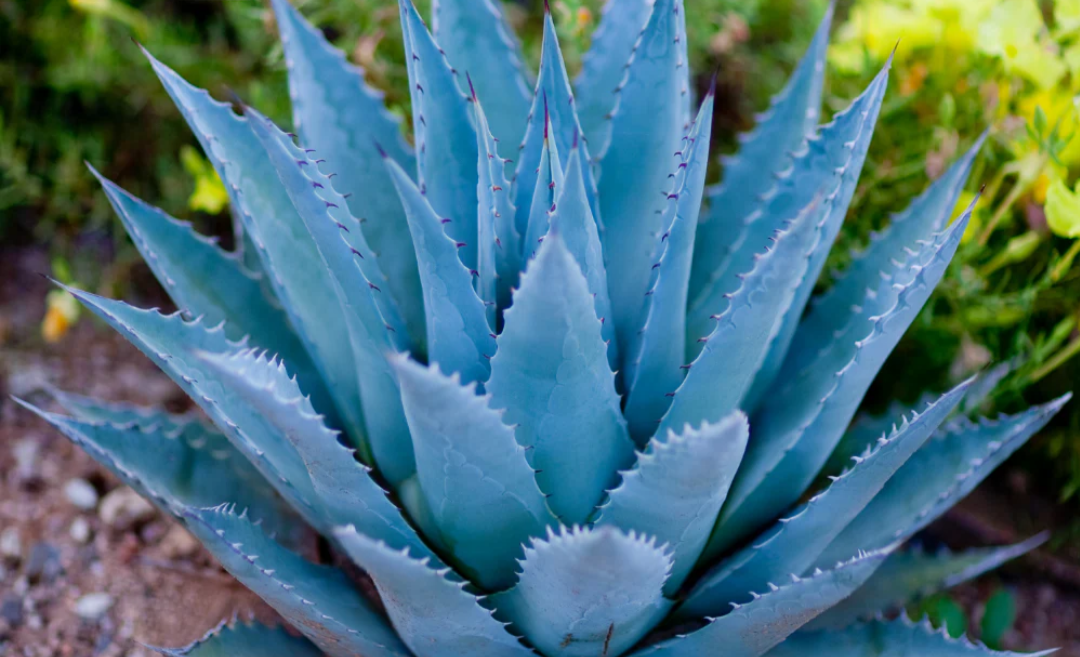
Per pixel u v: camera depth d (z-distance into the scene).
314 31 1.61
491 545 1.50
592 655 1.50
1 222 2.17
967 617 1.82
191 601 1.80
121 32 2.09
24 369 2.03
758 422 1.63
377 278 1.54
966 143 1.82
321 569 1.56
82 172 2.07
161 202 2.14
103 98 2.14
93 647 1.76
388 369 1.53
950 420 1.69
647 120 1.55
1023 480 1.89
